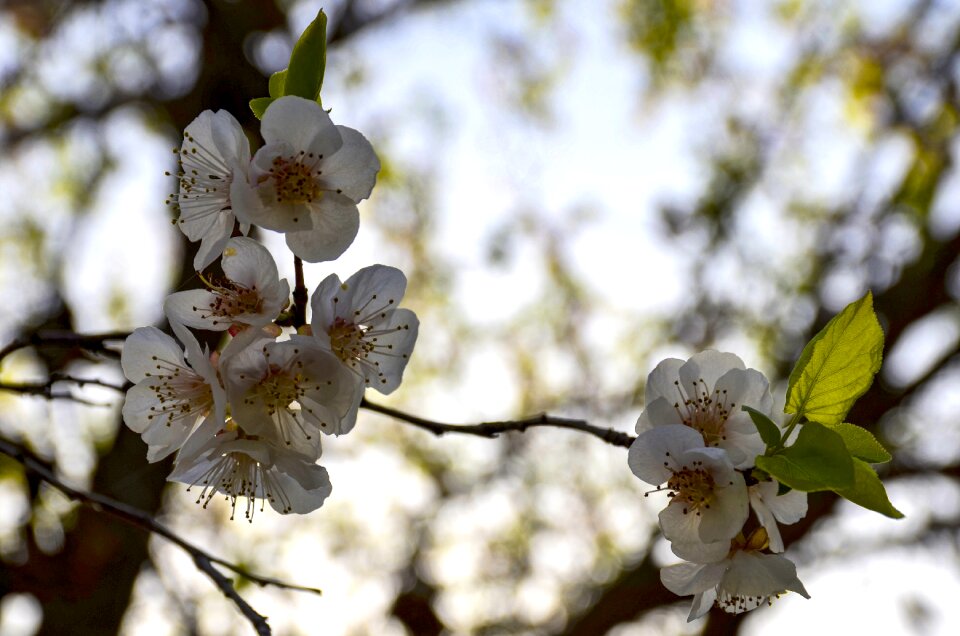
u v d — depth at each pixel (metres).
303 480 2.12
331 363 2.15
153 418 2.38
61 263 9.38
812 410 2.34
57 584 6.77
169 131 8.44
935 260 8.88
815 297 9.59
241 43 7.14
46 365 5.43
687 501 2.24
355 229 2.22
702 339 9.87
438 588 9.98
